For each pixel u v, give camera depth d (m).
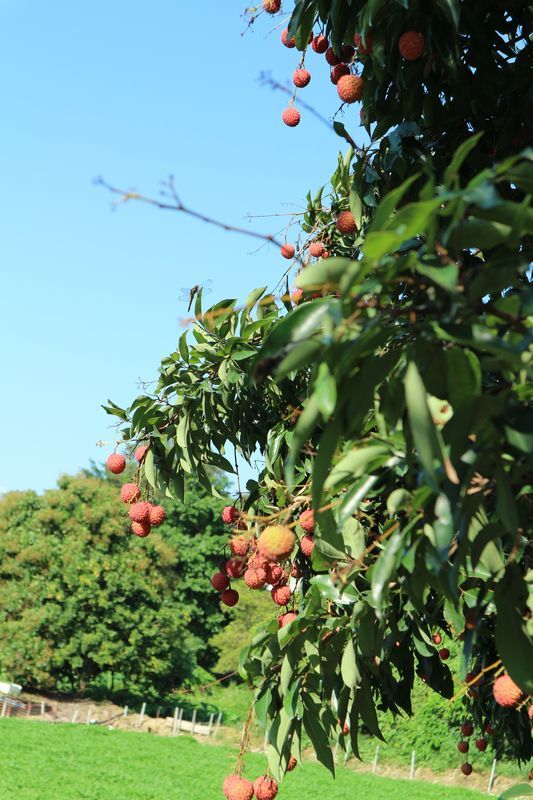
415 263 1.93
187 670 32.75
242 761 3.67
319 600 3.49
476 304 2.03
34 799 15.29
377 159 3.88
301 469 4.60
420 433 1.96
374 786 20.53
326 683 3.55
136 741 24.48
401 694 4.13
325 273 2.11
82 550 29.98
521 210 2.01
